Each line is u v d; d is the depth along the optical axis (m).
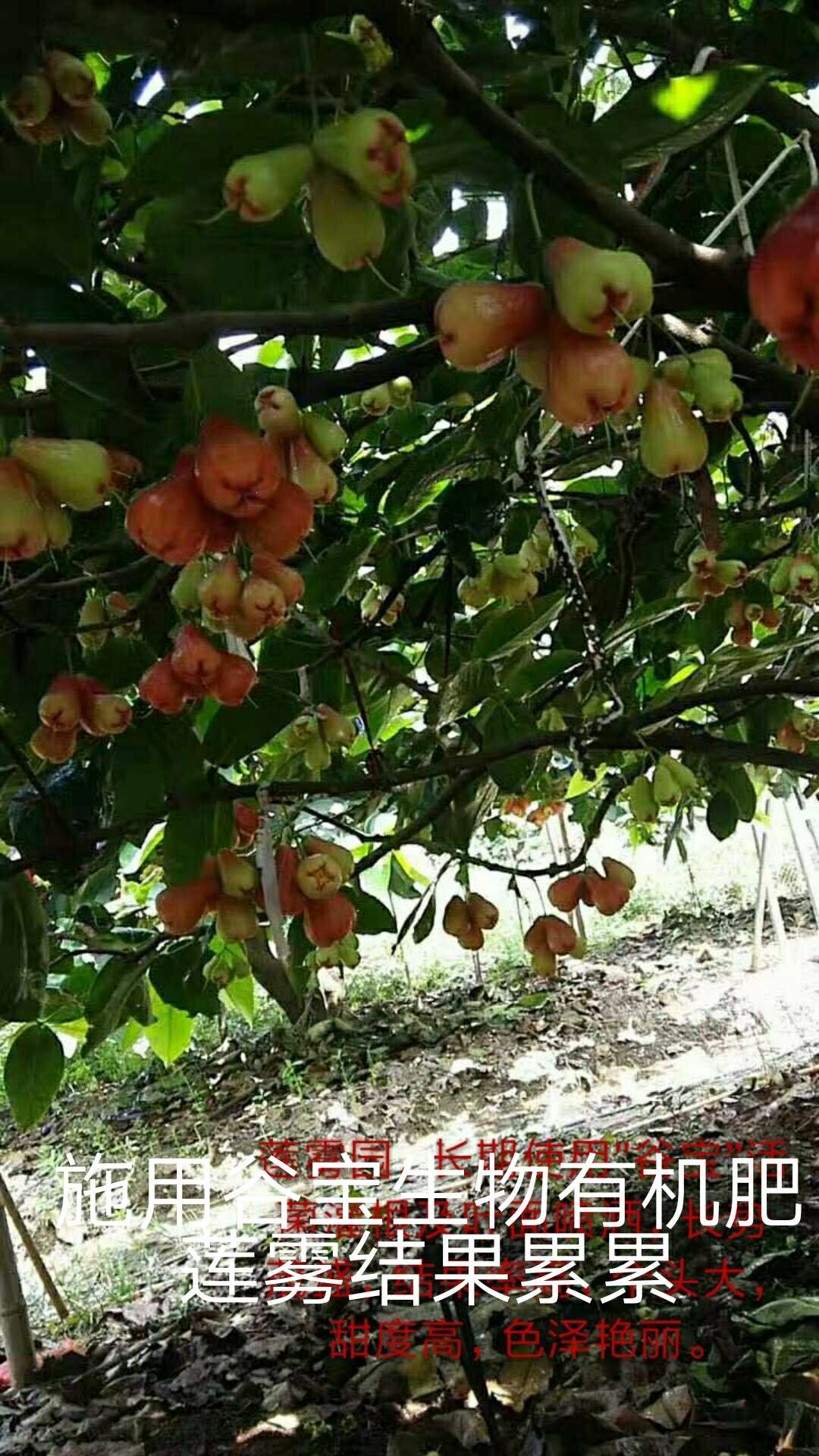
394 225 1.01
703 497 1.33
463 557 1.84
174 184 0.88
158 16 0.83
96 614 1.53
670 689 2.13
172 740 1.49
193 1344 3.05
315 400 1.18
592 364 0.81
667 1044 6.22
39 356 0.93
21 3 0.81
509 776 1.93
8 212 0.89
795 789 3.55
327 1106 5.98
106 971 1.93
